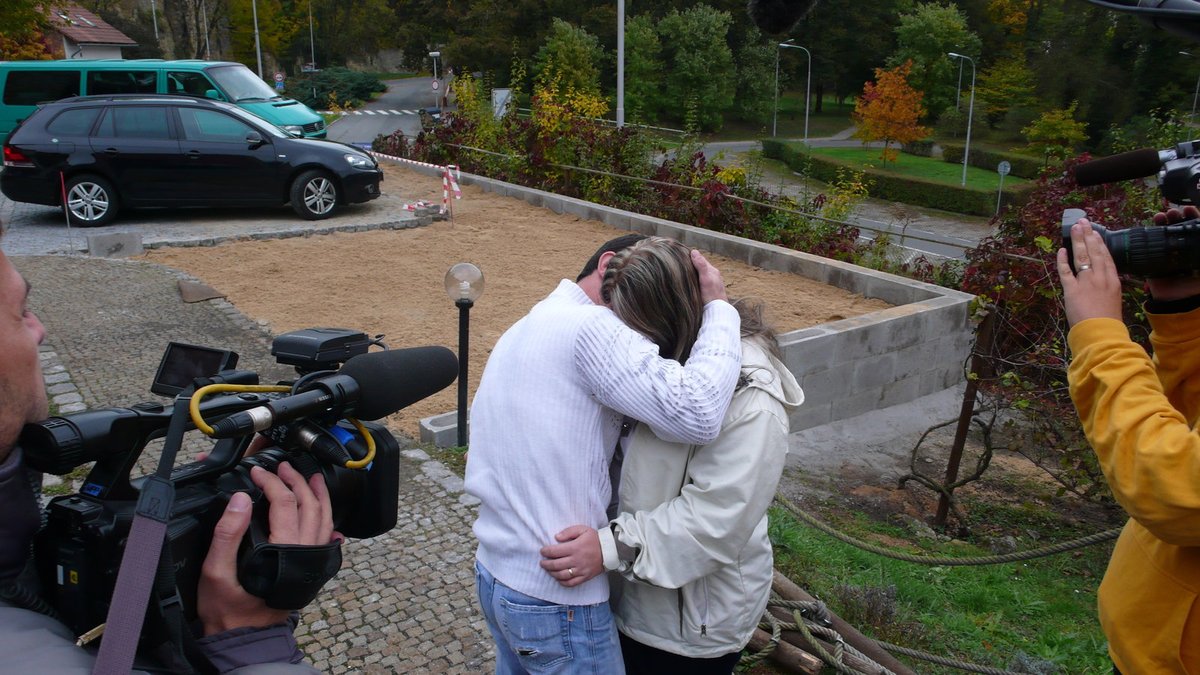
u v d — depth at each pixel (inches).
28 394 46.2
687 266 85.9
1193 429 69.2
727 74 2792.8
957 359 365.1
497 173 666.2
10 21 797.2
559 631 82.7
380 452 63.7
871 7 3041.3
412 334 323.9
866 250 521.0
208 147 476.1
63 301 338.6
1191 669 69.5
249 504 52.5
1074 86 2000.5
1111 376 67.3
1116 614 75.2
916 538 233.1
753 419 81.7
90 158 461.7
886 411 340.5
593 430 82.1
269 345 302.5
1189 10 50.8
